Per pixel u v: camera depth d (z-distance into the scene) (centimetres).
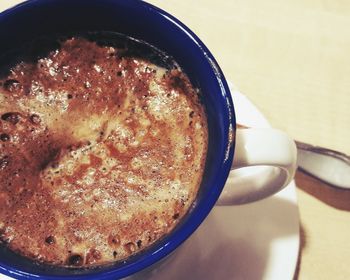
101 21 16
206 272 16
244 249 17
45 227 14
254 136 13
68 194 15
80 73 16
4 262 13
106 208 14
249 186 15
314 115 20
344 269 18
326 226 18
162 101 15
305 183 19
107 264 14
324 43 21
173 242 12
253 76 20
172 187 15
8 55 16
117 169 15
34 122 15
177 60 15
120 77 16
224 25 21
